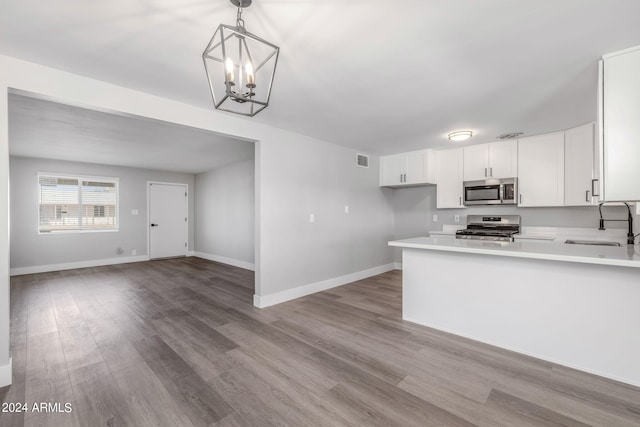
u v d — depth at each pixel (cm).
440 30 168
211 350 241
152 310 338
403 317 308
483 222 465
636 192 182
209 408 171
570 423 156
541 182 386
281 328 286
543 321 224
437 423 157
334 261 445
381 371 209
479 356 229
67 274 527
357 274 488
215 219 687
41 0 142
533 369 210
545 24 162
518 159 405
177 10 150
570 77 226
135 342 255
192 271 561
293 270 383
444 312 278
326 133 385
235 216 624
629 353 193
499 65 208
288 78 227
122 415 165
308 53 191
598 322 203
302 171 393
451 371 208
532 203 393
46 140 411
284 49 187
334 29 166
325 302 369
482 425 156
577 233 387
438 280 281
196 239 758
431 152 479
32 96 210
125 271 556
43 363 220
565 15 154
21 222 526
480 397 179
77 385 192
